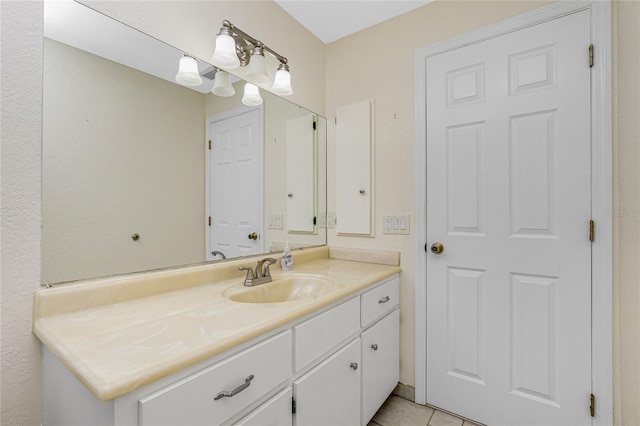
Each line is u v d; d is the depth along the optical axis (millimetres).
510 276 1480
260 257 1632
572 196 1340
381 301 1537
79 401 690
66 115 960
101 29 1050
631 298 1241
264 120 1667
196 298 1092
